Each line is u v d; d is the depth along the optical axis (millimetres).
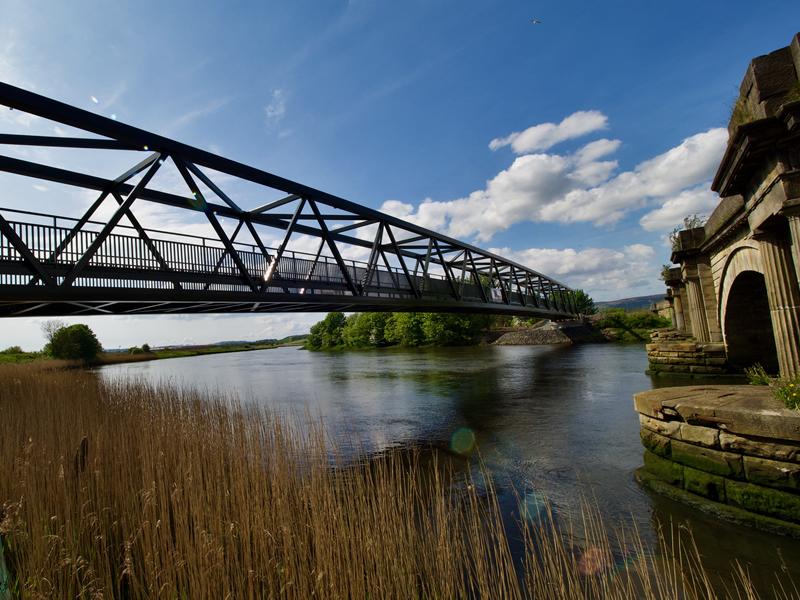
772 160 5664
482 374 24844
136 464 5773
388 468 7902
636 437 9336
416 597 3498
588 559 4359
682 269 17188
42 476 4910
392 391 19672
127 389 13148
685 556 4324
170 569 3430
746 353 14398
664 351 17719
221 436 6762
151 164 9766
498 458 8320
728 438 5062
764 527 4617
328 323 101375
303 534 4227
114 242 8789
